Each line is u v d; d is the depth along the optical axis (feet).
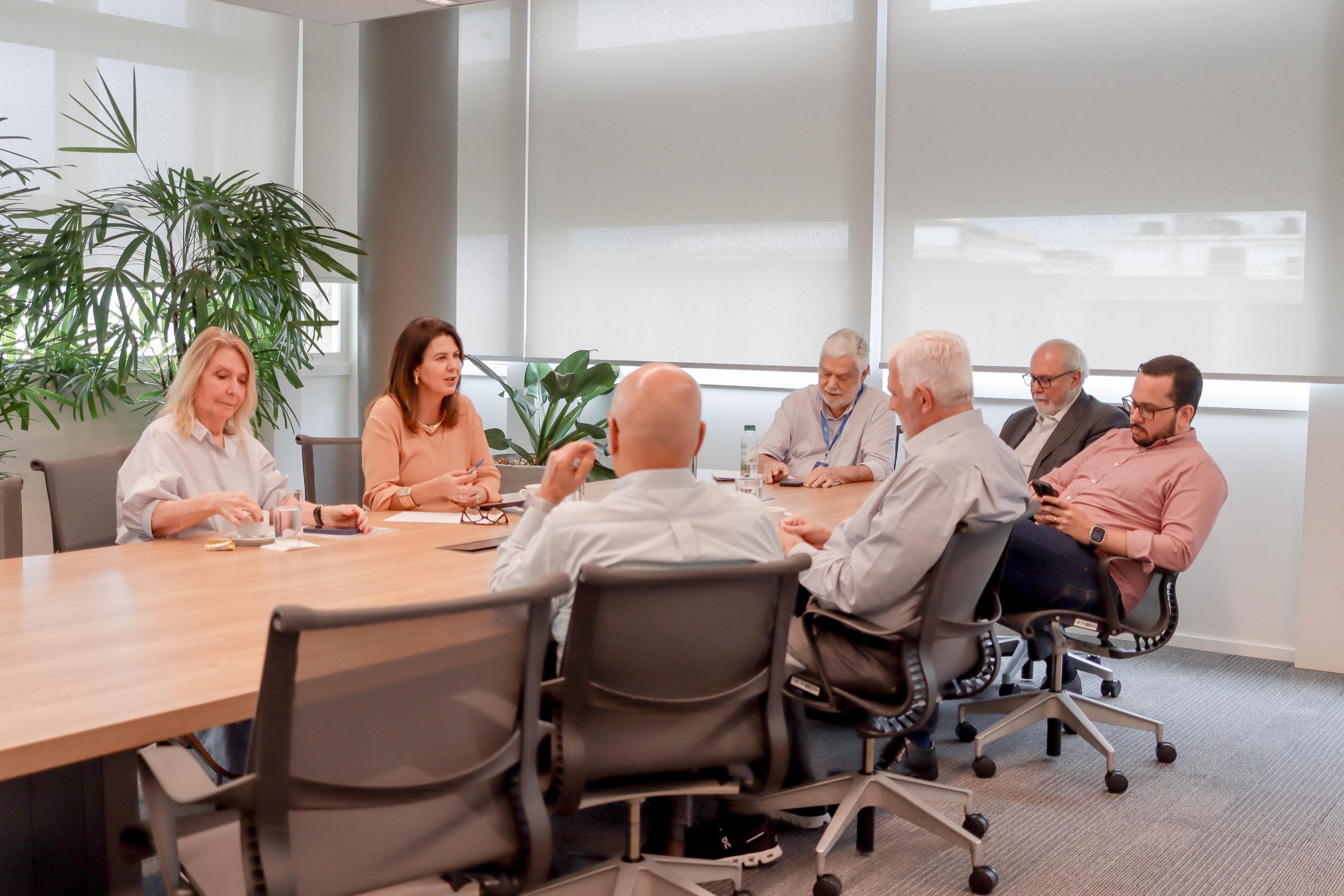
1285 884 8.76
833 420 15.69
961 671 9.14
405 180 20.74
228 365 10.42
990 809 10.28
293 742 4.75
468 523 10.86
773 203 19.11
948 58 17.24
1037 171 16.72
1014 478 8.64
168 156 19.49
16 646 6.16
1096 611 11.01
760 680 6.61
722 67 19.39
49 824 6.40
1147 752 11.96
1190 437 11.52
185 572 8.26
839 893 8.28
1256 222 15.31
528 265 21.75
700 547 6.36
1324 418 14.96
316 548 9.33
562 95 21.06
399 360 12.55
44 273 16.34
